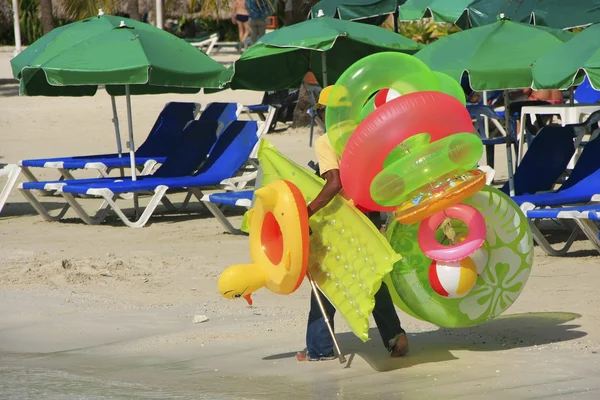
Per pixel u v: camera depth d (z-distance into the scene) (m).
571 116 49.94
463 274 22.08
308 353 23.73
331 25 47.28
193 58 47.94
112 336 27.31
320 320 23.44
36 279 34.56
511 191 41.06
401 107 20.84
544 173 42.06
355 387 21.41
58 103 93.00
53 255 39.06
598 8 51.66
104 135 77.19
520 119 53.56
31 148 72.00
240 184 51.91
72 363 24.75
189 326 28.00
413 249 22.89
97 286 33.59
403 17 60.53
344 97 21.89
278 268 22.00
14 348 26.52
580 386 20.62
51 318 29.56
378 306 23.09
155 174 51.34
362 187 21.48
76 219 49.66
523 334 25.44
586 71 33.25
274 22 126.44
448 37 39.09
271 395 21.11
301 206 21.41
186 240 42.44
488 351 23.92
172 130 58.50
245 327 27.53
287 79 53.22
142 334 27.36
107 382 22.80
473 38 38.38
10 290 33.22
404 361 23.33
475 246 21.86
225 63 117.25
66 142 74.44
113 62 45.56
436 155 20.62
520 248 23.22
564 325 26.23
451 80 23.88
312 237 22.47
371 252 21.09
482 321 23.39
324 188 21.80
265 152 23.92
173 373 23.36
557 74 34.22
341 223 21.94
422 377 21.92
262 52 46.97
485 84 36.34
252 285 22.58
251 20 106.25
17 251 40.03
